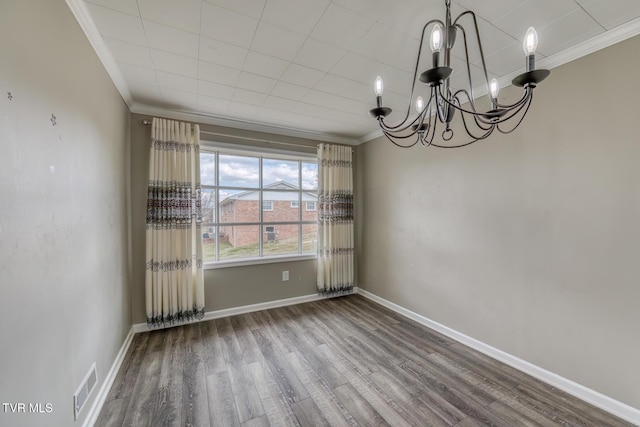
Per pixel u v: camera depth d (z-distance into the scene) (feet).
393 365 7.54
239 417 5.64
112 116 7.09
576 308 6.21
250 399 6.18
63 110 4.41
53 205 4.06
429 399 6.18
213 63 6.77
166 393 6.35
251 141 11.48
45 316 3.79
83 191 5.17
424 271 10.24
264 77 7.47
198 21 5.25
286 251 12.78
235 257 11.63
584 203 6.06
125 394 6.30
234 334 9.40
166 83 7.81
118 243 7.59
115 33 5.59
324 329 9.85
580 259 6.14
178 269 9.74
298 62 6.73
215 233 11.23
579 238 6.15
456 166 9.00
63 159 4.39
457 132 8.93
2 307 2.94
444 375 7.08
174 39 5.81
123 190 8.22
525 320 7.16
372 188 13.07
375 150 12.85
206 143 10.61
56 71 4.20
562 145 6.40
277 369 7.34
